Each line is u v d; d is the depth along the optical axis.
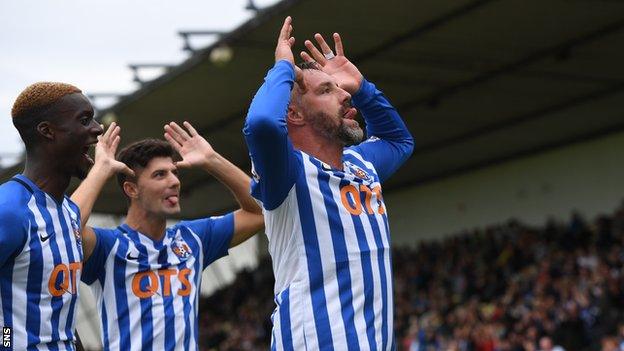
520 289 29.55
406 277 37.50
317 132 5.87
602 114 33.84
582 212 35.97
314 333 5.55
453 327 29.55
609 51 27.66
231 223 8.70
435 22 25.05
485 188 40.28
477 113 34.41
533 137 36.88
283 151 5.45
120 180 8.56
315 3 23.52
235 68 28.45
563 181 36.84
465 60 28.50
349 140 5.88
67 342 6.13
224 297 48.97
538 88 31.39
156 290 8.39
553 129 35.78
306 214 5.64
